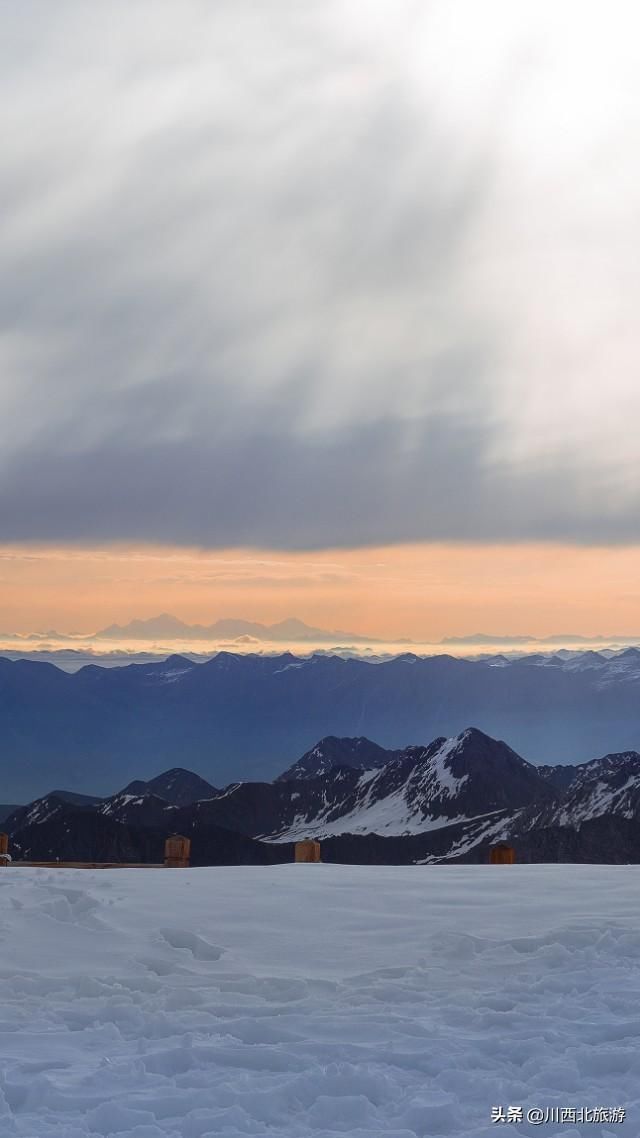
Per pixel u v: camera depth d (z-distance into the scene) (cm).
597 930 1098
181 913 1219
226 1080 700
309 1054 756
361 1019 840
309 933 1148
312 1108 645
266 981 960
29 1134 602
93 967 1024
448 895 1326
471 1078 696
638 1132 622
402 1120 632
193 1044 775
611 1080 705
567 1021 830
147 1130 604
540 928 1156
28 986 955
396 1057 746
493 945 1077
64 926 1144
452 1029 823
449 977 984
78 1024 853
